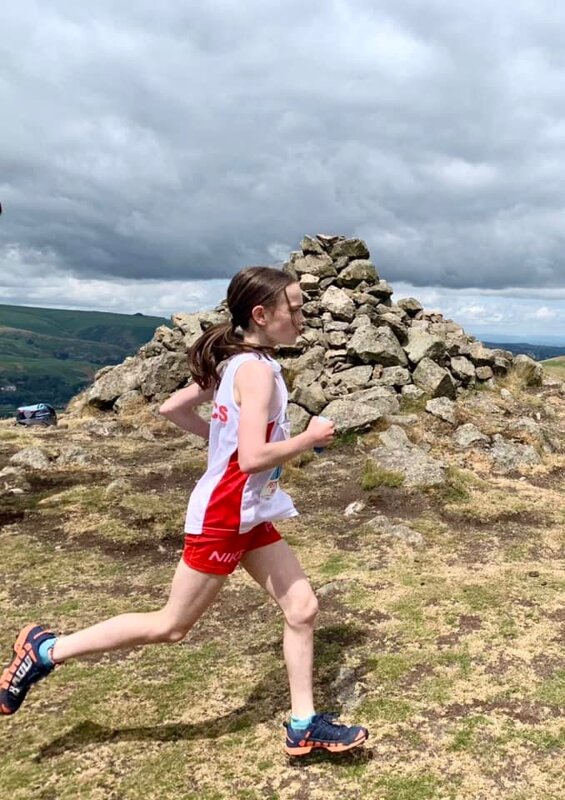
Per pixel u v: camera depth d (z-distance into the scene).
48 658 3.51
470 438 11.08
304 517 8.14
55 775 3.60
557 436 11.72
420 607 5.45
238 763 3.63
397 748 3.71
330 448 11.15
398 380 12.89
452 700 4.14
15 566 6.71
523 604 5.47
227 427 3.30
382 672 4.48
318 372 13.60
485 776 3.46
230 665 4.68
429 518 7.85
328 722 3.55
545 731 3.81
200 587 3.36
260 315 3.41
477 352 14.76
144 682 4.50
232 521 3.28
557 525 7.64
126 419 14.45
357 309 15.02
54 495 8.97
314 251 16.56
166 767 3.63
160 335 17.33
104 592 6.10
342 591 5.82
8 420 15.57
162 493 9.26
